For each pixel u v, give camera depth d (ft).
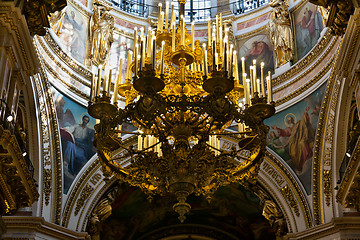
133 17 70.90
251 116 33.12
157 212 74.79
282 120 62.08
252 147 35.63
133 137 61.93
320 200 56.65
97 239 62.44
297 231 57.52
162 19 38.78
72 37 63.62
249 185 61.77
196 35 70.13
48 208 55.67
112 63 67.56
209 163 34.09
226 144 61.72
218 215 76.13
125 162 61.57
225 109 31.91
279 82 63.57
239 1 72.28
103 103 34.01
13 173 36.76
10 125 34.88
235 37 69.62
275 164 60.70
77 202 58.44
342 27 36.60
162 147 33.83
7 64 34.37
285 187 59.57
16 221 52.08
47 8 36.47
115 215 70.90
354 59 36.11
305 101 60.29
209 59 37.47
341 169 53.31
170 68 36.63
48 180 56.18
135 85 31.65
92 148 61.46
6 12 32.99
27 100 54.24
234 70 38.06
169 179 33.68
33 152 55.26
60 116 59.26
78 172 59.62
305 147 59.41
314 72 59.52
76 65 61.82
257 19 69.51
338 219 52.01
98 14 66.64
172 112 33.96
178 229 82.17
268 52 67.21
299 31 64.69
